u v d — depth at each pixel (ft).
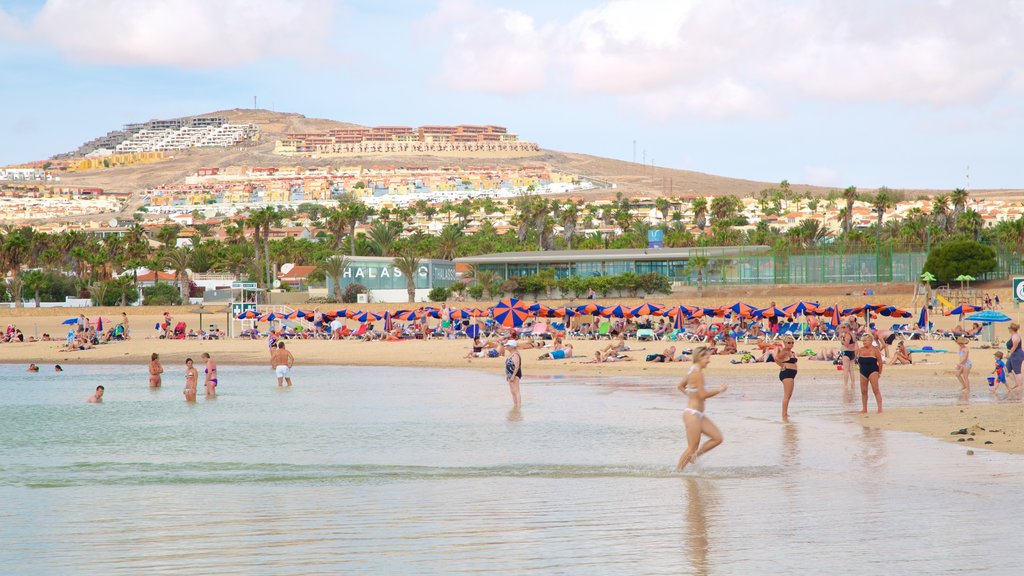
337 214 599.16
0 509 49.01
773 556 35.68
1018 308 253.85
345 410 101.60
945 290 307.99
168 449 74.23
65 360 210.18
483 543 38.70
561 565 34.94
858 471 55.06
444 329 251.60
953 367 136.87
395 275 411.13
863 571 33.40
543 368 158.81
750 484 51.90
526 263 403.75
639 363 159.02
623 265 393.50
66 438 82.43
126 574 34.81
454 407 101.96
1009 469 54.44
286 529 42.50
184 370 180.14
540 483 54.19
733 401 98.32
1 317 349.00
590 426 82.53
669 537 39.19
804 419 81.82
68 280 444.14
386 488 53.78
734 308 215.92
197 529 43.01
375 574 34.09
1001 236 470.80
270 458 68.03
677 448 68.03
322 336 259.39
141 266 489.67
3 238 461.78
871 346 84.48
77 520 45.70
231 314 282.36
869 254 341.41
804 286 343.26
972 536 38.32
